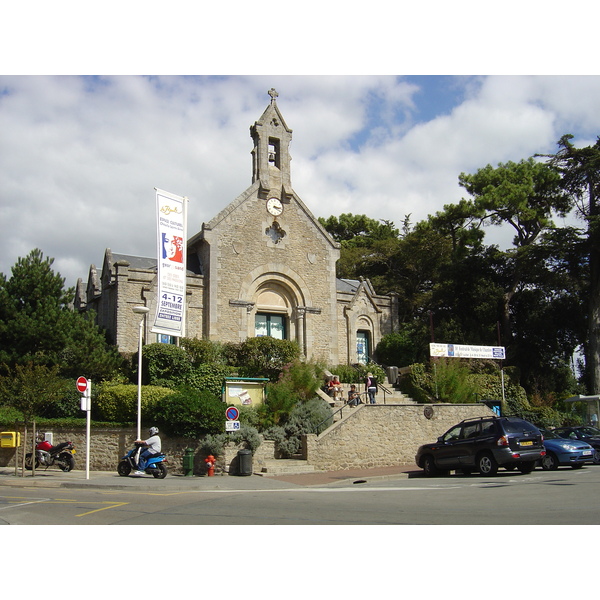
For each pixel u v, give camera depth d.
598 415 31.64
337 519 10.58
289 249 32.44
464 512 10.92
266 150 32.78
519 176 40.16
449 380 29.25
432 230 50.62
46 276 25.64
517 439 18.45
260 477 19.75
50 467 22.28
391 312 36.25
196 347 26.45
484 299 38.62
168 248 24.02
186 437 20.89
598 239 35.34
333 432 22.25
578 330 40.16
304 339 31.86
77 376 24.45
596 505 11.27
